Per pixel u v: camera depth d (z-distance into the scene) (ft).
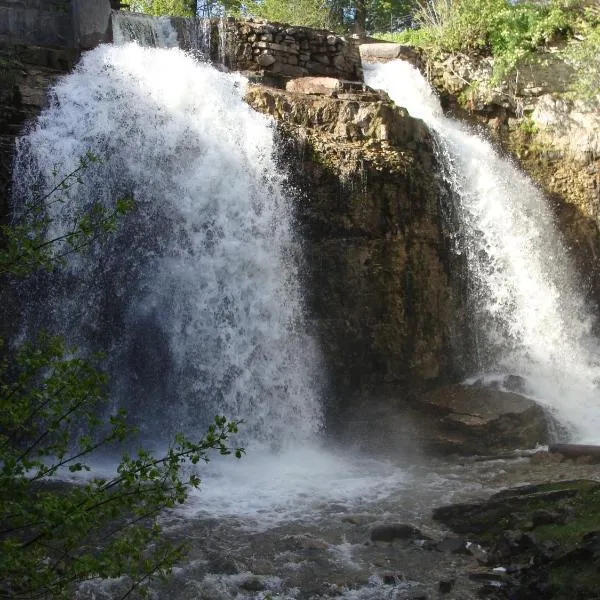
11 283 37.52
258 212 42.60
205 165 42.16
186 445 16.52
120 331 39.40
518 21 61.52
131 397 39.01
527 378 48.47
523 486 30.17
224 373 40.16
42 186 39.34
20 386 16.37
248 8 83.56
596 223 57.67
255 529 27.73
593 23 61.72
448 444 38.91
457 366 47.11
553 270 55.16
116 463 35.32
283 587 23.41
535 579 22.38
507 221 53.01
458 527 27.50
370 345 42.93
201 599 22.52
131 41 50.06
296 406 41.16
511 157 59.41
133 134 42.06
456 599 22.45
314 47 53.26
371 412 42.50
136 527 16.93
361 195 42.88
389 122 45.65
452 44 62.64
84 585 22.56
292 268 42.47
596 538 22.90
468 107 61.16
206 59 50.96
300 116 44.98
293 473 34.96
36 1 47.32
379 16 93.25
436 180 48.39
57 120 41.04
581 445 36.47
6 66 41.65
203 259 41.11
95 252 39.22
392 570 24.53
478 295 50.08
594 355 54.70
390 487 32.89
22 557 15.10
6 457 15.31
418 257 45.29
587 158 58.23
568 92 60.08
